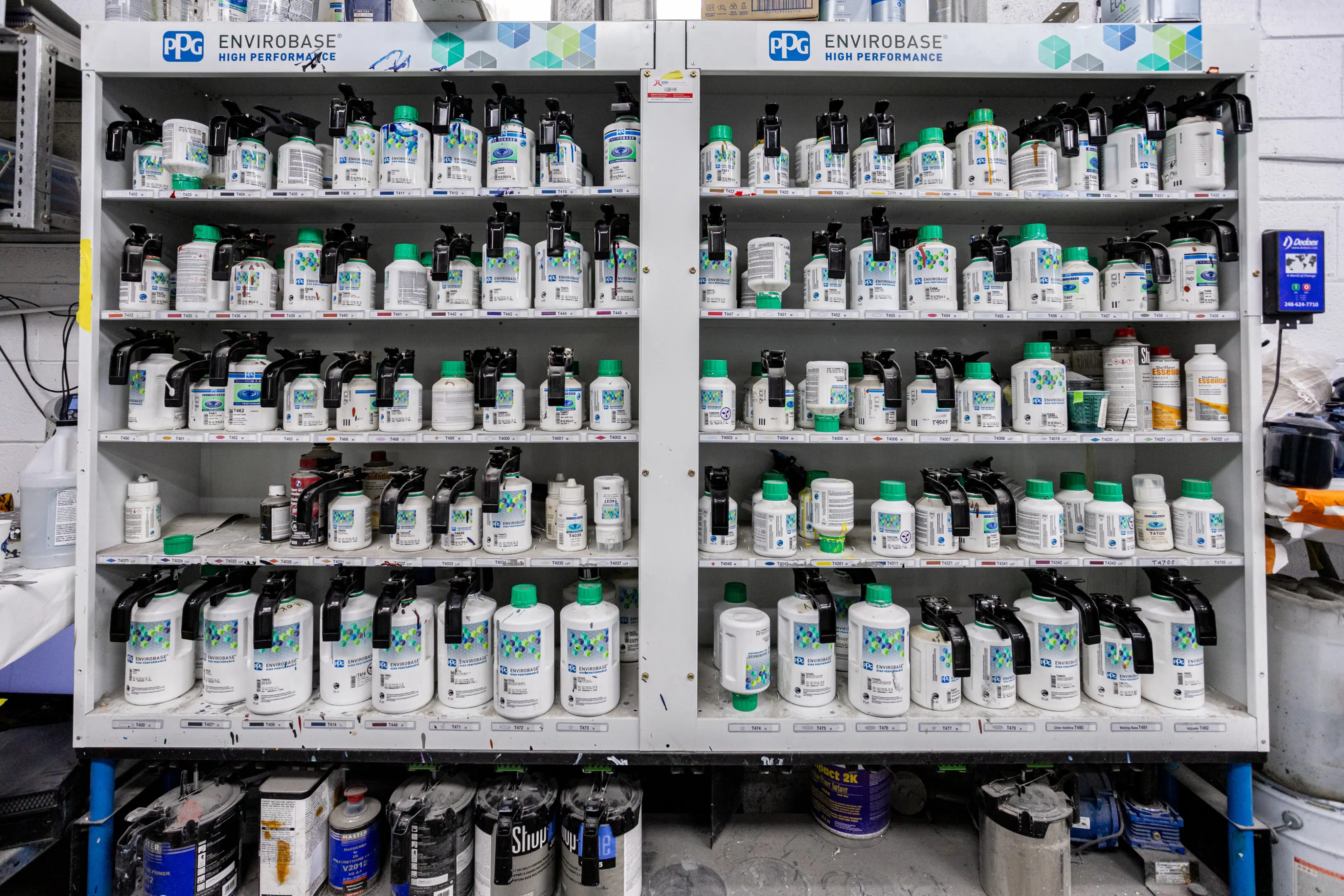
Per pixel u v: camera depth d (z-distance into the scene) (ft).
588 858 3.62
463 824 3.87
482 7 3.84
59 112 5.18
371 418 4.19
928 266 4.12
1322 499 3.66
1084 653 4.21
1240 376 4.07
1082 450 5.04
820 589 3.99
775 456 4.82
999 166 4.15
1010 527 3.96
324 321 4.98
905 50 3.96
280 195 4.07
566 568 5.05
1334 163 5.22
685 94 3.92
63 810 4.03
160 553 4.08
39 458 4.20
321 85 4.73
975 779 4.48
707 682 4.44
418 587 4.39
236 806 3.94
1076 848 4.33
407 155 4.10
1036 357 4.20
